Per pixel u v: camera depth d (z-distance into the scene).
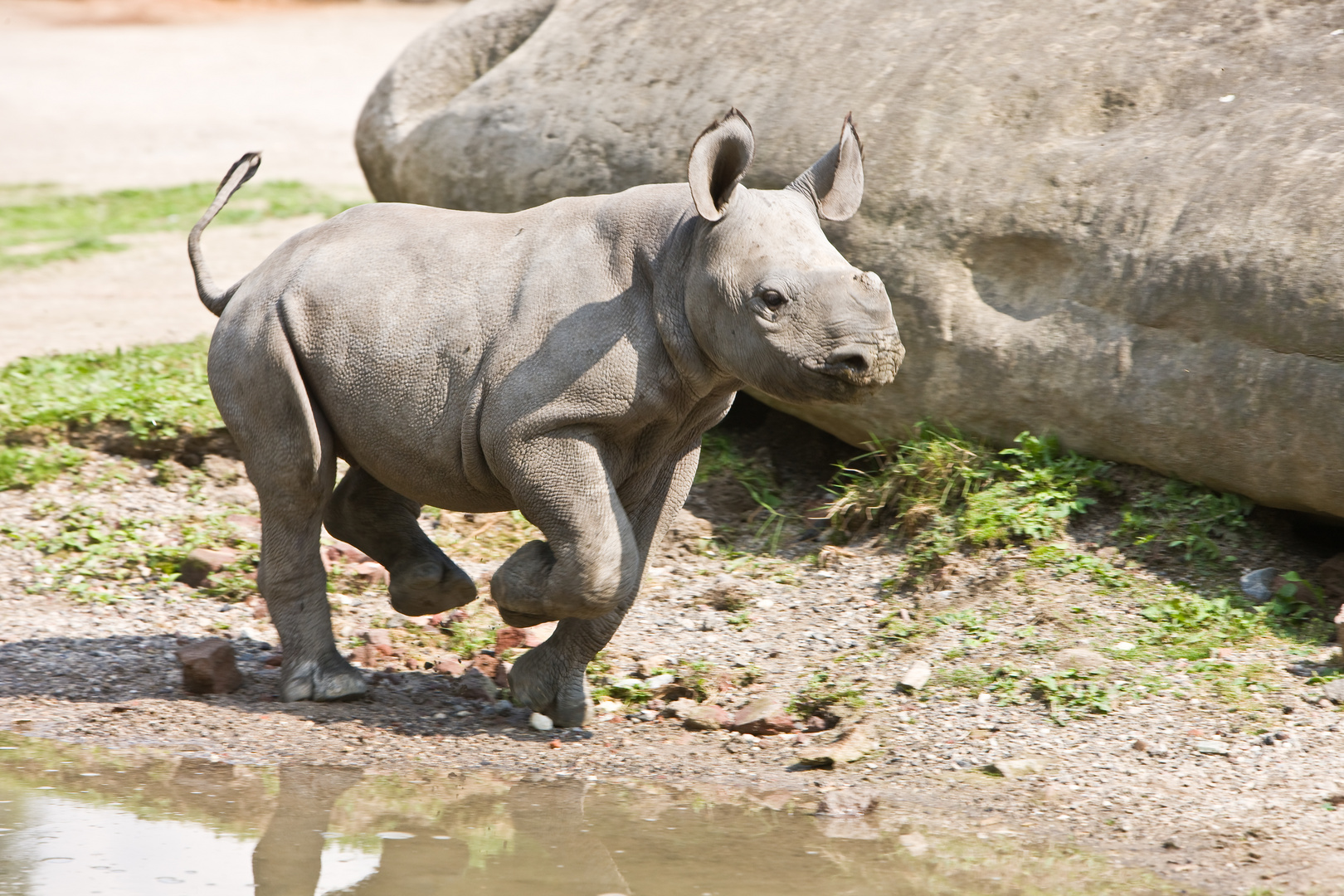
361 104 53.38
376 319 10.66
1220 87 14.45
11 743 10.69
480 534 15.60
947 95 15.38
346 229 11.23
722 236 9.69
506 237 10.73
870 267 15.12
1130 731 10.71
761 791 10.01
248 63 62.66
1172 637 12.10
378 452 10.87
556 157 17.31
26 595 14.16
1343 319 12.39
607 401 10.06
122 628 13.52
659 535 11.24
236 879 8.48
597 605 10.27
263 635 13.52
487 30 19.89
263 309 11.03
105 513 15.77
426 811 9.58
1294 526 13.68
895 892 8.29
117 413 17.20
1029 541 13.70
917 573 13.76
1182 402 13.37
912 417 15.13
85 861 8.70
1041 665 11.76
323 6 81.94
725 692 12.04
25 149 44.03
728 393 10.65
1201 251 13.33
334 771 10.29
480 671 12.31
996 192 14.69
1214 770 10.06
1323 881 8.37
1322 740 10.42
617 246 10.30
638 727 11.42
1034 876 8.50
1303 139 13.46
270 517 11.36
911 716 11.20
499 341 10.34
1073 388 14.03
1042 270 14.48
